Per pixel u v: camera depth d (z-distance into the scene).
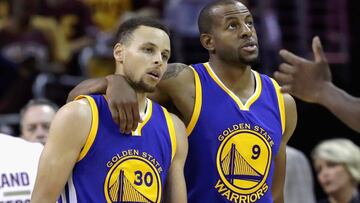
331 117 18.09
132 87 7.43
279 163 8.67
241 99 8.28
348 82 20.44
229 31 8.14
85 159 7.19
